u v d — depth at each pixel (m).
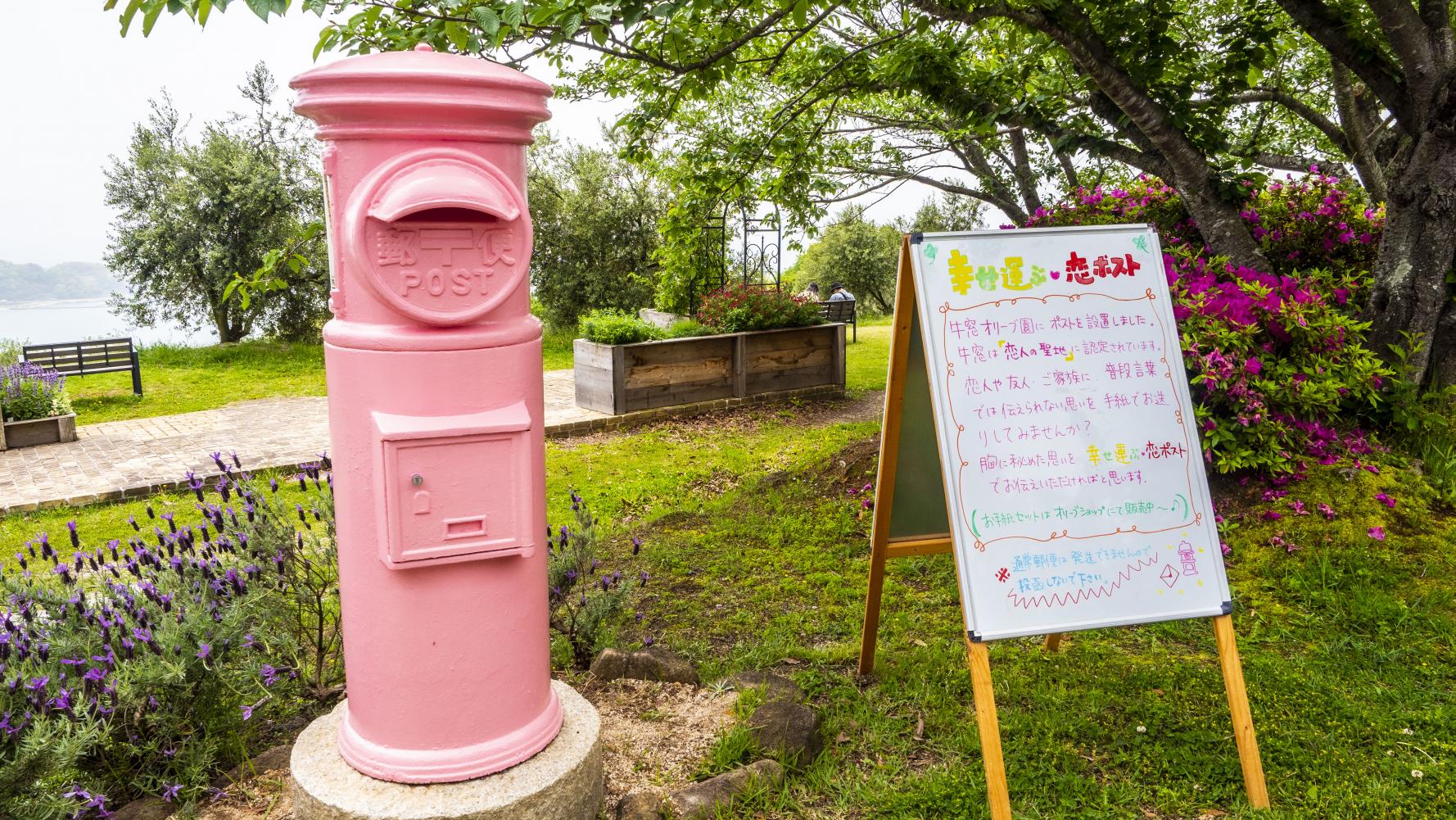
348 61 2.12
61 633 2.94
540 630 2.57
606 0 3.55
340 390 2.29
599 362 9.14
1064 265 2.85
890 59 6.71
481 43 3.49
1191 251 6.12
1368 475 4.83
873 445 6.42
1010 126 6.75
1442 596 3.91
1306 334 5.12
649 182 18.17
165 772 2.80
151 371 13.82
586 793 2.60
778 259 11.55
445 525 2.29
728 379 9.79
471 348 2.26
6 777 2.33
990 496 2.70
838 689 3.42
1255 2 6.32
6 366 9.48
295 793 2.50
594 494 6.65
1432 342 5.59
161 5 2.53
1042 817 2.68
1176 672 3.47
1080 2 5.50
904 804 2.73
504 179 2.23
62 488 7.03
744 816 2.69
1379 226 6.58
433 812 2.34
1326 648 3.62
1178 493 2.81
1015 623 2.65
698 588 4.60
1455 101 5.06
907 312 2.96
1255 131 8.36
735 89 9.20
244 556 3.29
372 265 2.14
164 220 16.25
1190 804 2.71
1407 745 2.92
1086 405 2.80
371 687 2.43
